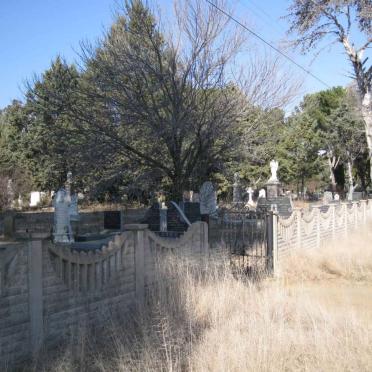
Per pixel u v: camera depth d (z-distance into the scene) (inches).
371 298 353.7
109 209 1295.5
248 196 1626.5
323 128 2576.3
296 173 2268.7
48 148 735.1
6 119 2054.6
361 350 209.0
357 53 933.2
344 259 470.3
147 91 647.8
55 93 658.8
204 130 636.1
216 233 585.9
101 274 263.6
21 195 1505.9
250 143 680.4
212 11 665.0
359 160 2637.8
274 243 448.8
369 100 952.9
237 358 195.3
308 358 204.4
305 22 900.0
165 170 673.6
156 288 305.3
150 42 666.2
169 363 190.9
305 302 296.7
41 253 219.0
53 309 228.4
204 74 647.1
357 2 889.5
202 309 271.7
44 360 207.0
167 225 653.9
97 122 648.4
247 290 315.9
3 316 200.7
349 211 761.6
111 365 202.2
